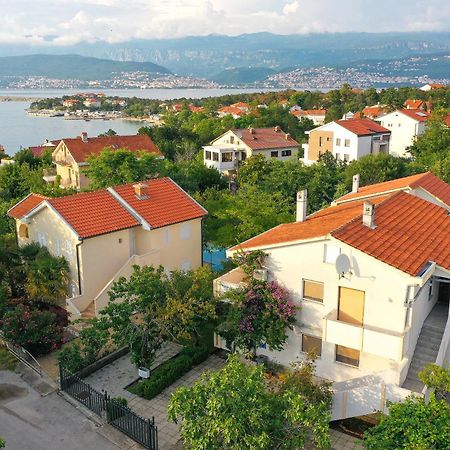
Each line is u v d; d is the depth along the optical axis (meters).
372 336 21.52
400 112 94.50
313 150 87.06
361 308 22.75
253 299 24.53
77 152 69.38
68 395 24.44
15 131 197.25
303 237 24.38
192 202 38.72
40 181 58.09
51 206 33.09
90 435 21.61
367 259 21.77
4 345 28.86
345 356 23.77
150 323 25.75
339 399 22.05
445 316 25.72
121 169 51.31
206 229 44.69
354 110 168.50
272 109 139.25
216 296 27.20
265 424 16.17
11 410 23.30
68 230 32.56
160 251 35.66
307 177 55.88
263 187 55.19
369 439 16.58
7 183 58.28
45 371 26.66
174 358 27.84
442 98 156.12
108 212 34.66
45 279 32.78
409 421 16.42
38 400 24.08
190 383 25.64
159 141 98.44
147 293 26.22
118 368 27.05
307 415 16.62
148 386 24.31
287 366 25.56
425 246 23.69
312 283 24.03
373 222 24.53
